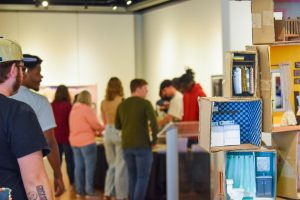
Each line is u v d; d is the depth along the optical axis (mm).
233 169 3377
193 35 9820
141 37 12195
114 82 7965
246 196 3383
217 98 3363
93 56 12055
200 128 3455
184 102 7562
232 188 3350
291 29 3660
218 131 3355
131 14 12188
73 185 9492
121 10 11922
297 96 3617
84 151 8281
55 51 11828
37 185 2572
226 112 3393
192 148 6262
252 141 3414
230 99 3293
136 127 6914
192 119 7512
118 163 7871
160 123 7844
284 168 3547
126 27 12195
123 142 7027
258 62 3439
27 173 2570
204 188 6152
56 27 11820
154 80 11562
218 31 8977
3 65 2693
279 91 3598
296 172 3486
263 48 3408
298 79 3629
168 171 6301
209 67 9312
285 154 3541
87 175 8391
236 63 3371
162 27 11062
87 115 8227
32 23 11656
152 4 10938
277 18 3756
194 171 6238
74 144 8352
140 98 6938
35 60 3918
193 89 7551
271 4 3500
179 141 6297
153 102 11625
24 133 2570
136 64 12281
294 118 3559
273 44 3521
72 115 8328
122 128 7070
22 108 2621
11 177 2605
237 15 4457
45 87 11680
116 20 12148
